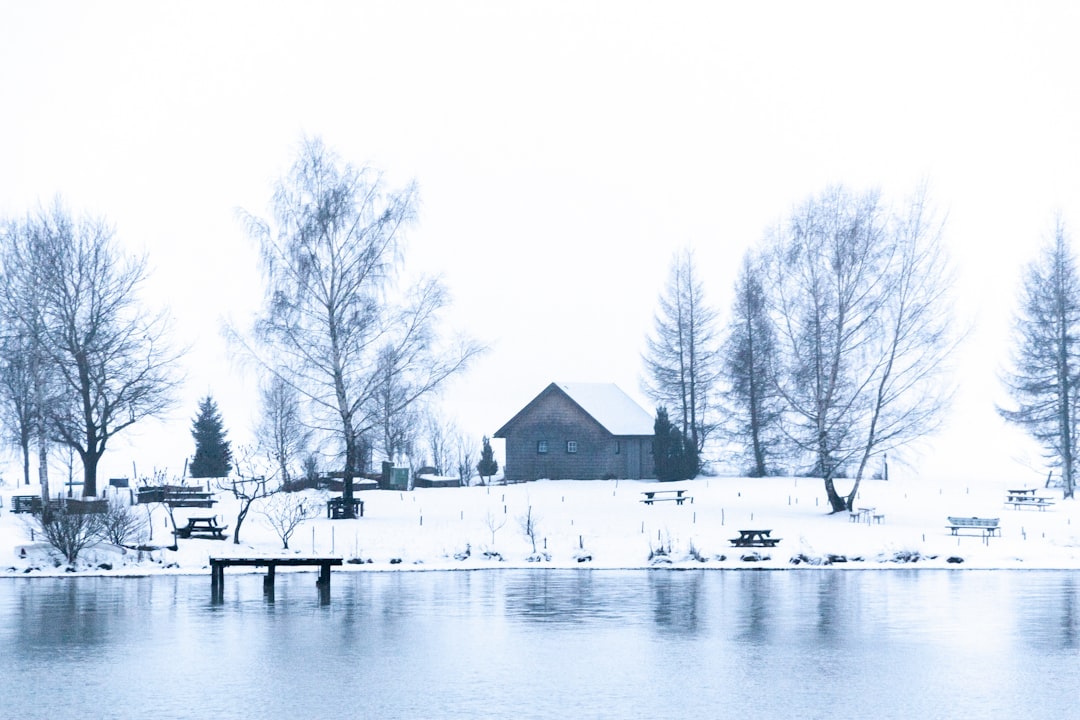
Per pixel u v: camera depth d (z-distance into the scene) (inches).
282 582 1515.7
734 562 1717.5
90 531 1642.5
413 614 1205.1
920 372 2159.2
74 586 1453.0
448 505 2249.0
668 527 1959.9
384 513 2137.1
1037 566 1681.8
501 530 1935.3
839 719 745.0
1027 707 778.8
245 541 1796.3
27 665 923.4
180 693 818.2
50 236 2300.7
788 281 2219.5
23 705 782.5
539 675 883.4
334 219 2078.0
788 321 2217.0
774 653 978.1
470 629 1104.2
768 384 2283.5
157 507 2069.4
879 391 2160.4
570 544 1839.3
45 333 2261.3
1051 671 900.0
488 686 842.2
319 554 1710.1
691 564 1699.1
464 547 1802.4
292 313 2076.8
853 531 1945.1
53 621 1151.0
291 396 2343.8
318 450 2133.4
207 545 1752.0
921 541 1859.0
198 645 1013.8
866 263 2172.7
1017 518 2137.1
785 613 1210.6
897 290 2169.0
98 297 2336.4
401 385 2117.4
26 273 2295.8
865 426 2167.8
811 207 2220.7
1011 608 1245.7
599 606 1268.5
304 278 2059.5
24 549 1657.2
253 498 1835.6
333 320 2076.8
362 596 1362.0
